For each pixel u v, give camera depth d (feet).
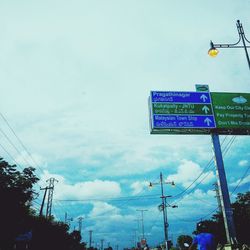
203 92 83.41
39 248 121.29
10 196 71.82
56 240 139.54
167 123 78.33
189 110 80.69
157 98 81.05
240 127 80.33
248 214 98.58
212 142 79.36
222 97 83.51
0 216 72.95
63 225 158.30
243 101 83.76
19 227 79.41
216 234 23.15
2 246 79.30
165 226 130.21
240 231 95.09
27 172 75.82
